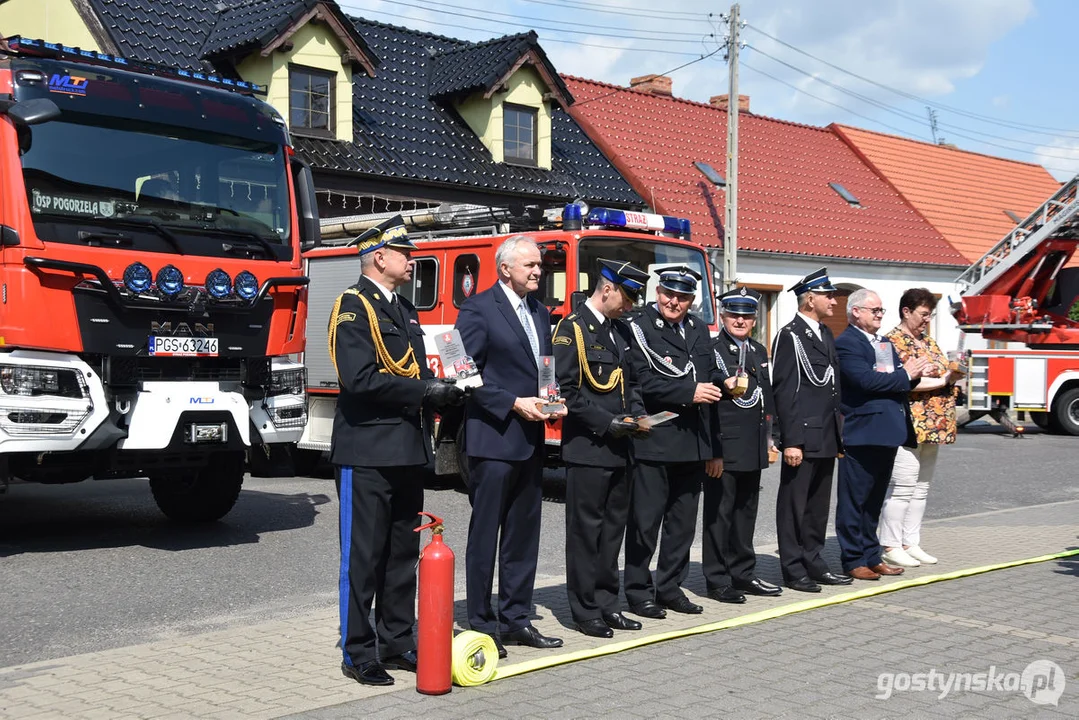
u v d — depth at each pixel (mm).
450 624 5145
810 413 7438
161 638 6289
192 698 5016
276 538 9195
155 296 8367
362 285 5469
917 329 8156
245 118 9234
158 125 8664
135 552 8539
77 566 8000
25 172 7945
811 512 7664
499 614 6035
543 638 5949
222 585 7523
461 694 5125
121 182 8383
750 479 7242
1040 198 35188
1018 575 7961
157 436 8391
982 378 19859
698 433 6672
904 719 4832
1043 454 16719
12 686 5199
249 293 8945
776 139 29875
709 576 7227
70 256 7988
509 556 5977
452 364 5500
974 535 9711
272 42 17328
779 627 6426
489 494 5820
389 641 5570
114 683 5250
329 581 7688
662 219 12227
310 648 5906
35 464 8305
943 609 6875
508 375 5895
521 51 20891
